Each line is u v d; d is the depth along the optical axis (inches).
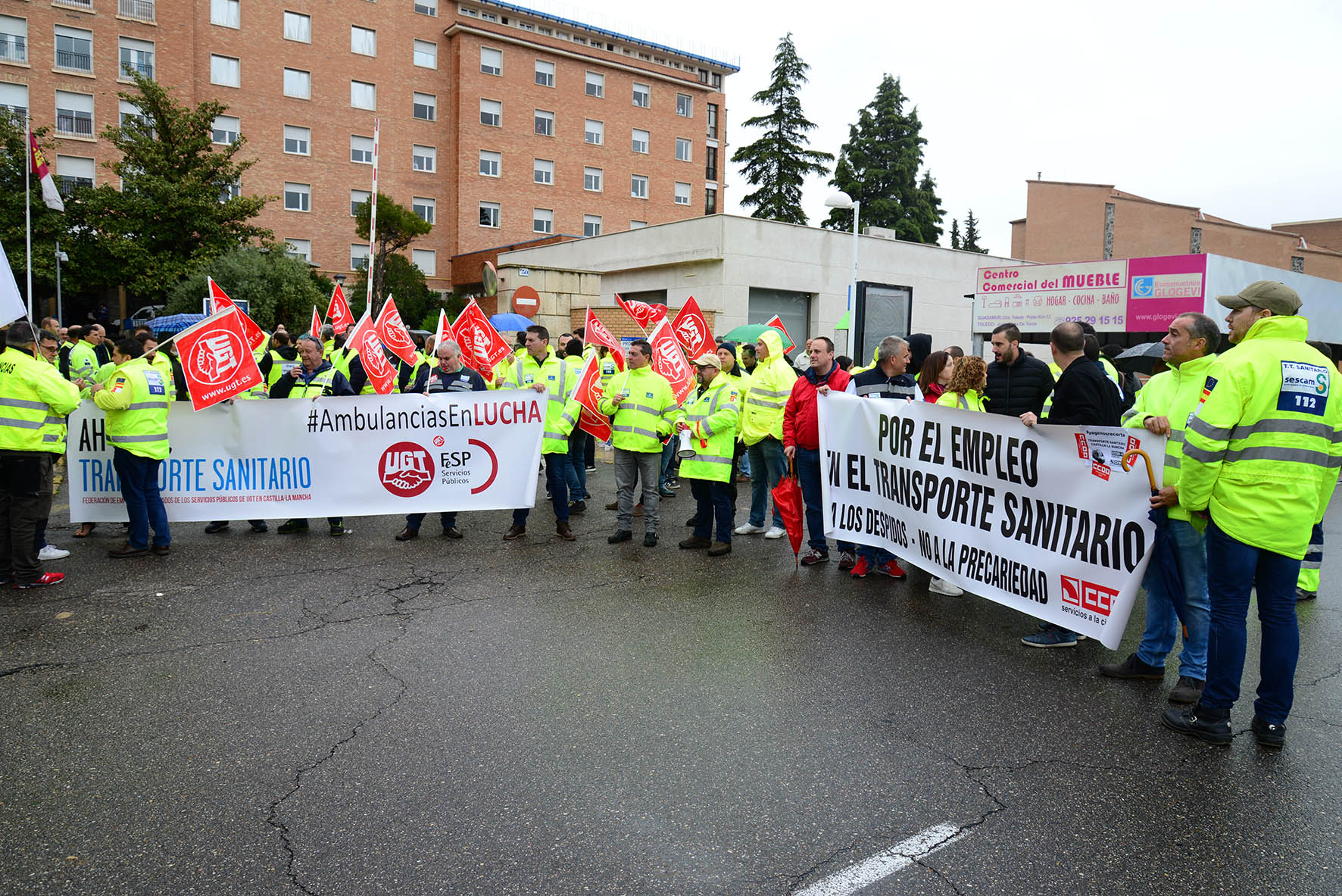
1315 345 187.5
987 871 114.4
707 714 163.3
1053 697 175.3
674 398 307.1
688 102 2055.9
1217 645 153.6
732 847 119.2
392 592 245.0
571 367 378.9
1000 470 215.6
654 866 114.5
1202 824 126.9
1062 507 198.2
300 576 260.7
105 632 207.9
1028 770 143.3
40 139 1277.1
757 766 143.0
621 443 307.4
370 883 110.6
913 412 247.1
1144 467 178.9
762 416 323.6
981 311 616.4
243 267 1070.4
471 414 315.3
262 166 1542.8
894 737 154.9
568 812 128.0
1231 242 1364.4
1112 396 203.3
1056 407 207.5
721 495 292.8
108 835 121.6
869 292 552.1
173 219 1101.1
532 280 1019.9
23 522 242.7
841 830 123.9
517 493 318.0
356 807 129.0
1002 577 215.8
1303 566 257.1
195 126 1133.1
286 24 1556.3
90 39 1371.8
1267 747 152.7
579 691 173.8
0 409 235.5
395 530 331.3
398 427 316.8
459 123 1723.7
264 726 156.5
